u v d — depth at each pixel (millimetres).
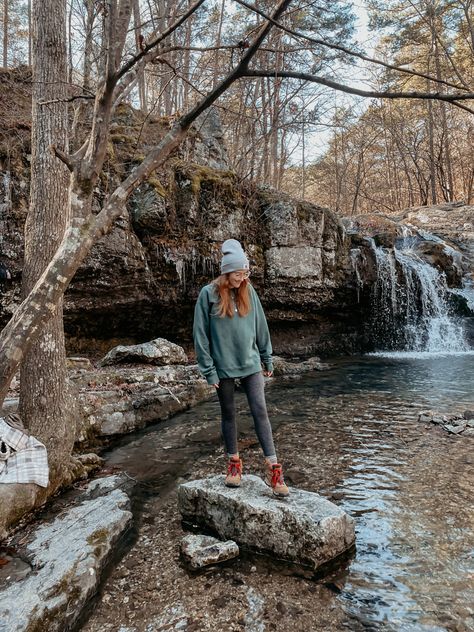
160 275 8219
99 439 4602
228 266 2697
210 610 2070
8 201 6527
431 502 3059
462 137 28016
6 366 2367
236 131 10453
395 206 34000
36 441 2984
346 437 4578
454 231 17109
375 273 11312
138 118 10289
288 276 9891
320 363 9539
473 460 3822
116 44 2328
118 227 7398
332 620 1978
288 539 2461
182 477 3709
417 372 8555
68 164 2537
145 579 2326
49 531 2703
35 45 3439
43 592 2090
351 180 32781
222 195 8875
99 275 7391
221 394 2855
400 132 27297
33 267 3268
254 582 2277
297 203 10047
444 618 1969
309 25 3770
